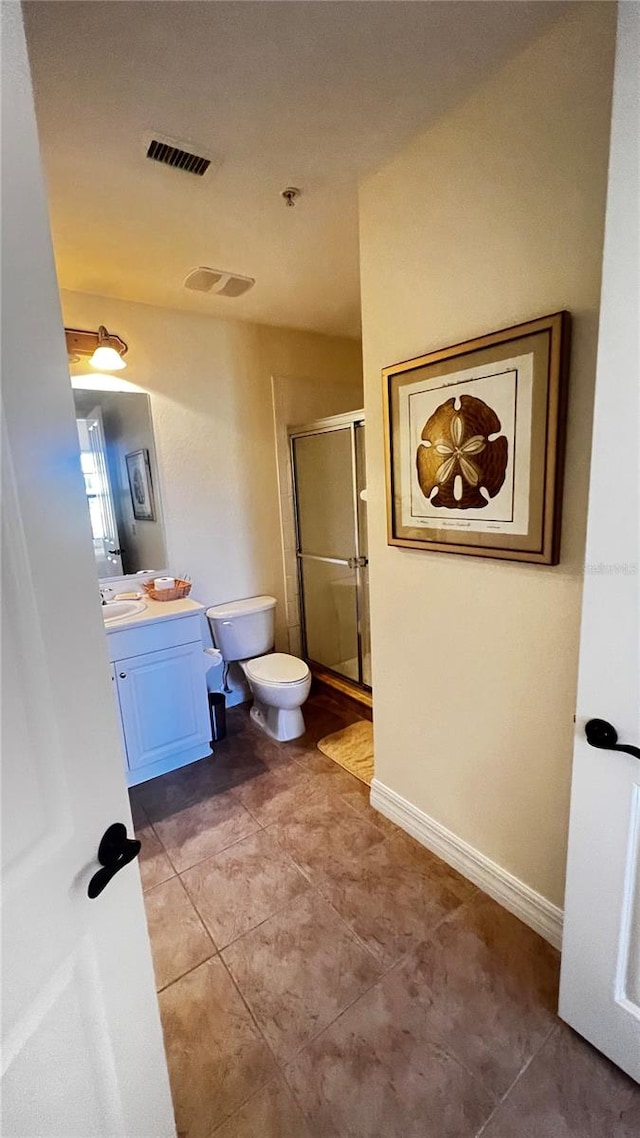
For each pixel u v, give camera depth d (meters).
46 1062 0.62
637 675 0.93
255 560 3.06
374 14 0.98
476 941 1.45
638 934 1.03
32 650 0.59
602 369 0.89
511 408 1.25
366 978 1.35
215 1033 1.23
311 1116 1.07
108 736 0.70
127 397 2.49
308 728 2.75
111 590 2.57
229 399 2.82
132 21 0.96
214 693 2.72
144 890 1.68
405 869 1.73
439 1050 1.17
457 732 1.62
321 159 1.43
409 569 1.67
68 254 1.93
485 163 1.23
